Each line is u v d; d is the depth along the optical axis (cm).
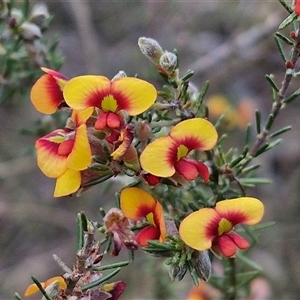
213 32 41
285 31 35
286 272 35
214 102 35
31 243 40
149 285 32
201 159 23
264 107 40
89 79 20
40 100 21
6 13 24
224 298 25
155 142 20
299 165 38
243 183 23
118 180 24
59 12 41
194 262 21
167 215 22
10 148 39
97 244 20
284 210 36
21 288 37
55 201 39
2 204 36
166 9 40
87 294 20
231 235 20
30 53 25
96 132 21
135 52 40
